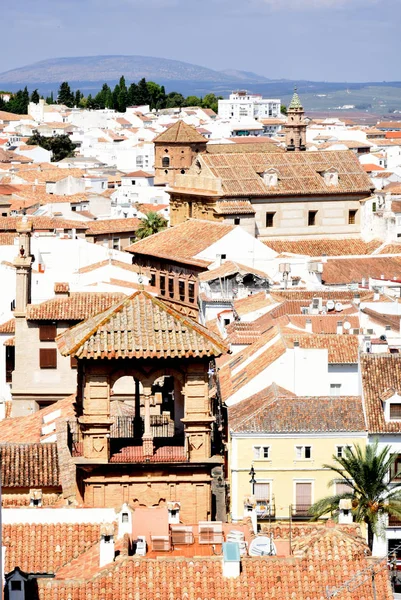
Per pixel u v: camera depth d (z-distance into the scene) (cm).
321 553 11712
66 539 12775
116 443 13600
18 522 12950
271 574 11475
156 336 13338
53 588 11294
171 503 12812
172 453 13412
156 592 11288
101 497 13388
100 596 11244
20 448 16075
